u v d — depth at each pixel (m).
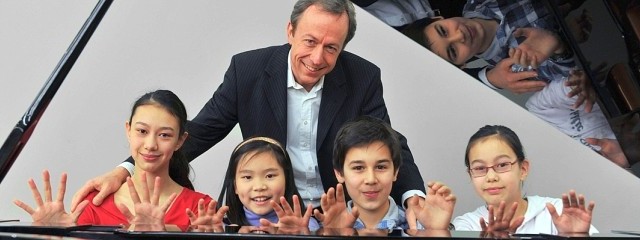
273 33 4.32
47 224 2.22
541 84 2.87
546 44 2.72
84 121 4.25
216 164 4.16
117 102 4.27
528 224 2.89
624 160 2.91
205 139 3.32
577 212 2.37
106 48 4.30
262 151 2.86
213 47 4.32
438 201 2.57
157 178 2.48
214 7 4.34
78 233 2.07
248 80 3.29
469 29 2.82
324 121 3.24
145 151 2.90
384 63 4.35
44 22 4.35
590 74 2.69
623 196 4.30
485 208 3.10
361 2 2.88
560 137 4.32
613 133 2.86
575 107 2.86
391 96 4.33
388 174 2.79
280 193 2.85
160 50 4.31
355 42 4.34
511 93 2.95
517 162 2.91
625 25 2.54
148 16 4.33
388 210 2.84
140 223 2.38
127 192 2.95
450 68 4.36
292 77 3.25
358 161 2.78
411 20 2.88
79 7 4.37
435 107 4.34
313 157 3.27
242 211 2.89
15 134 2.67
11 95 4.30
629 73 2.64
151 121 2.91
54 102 4.25
